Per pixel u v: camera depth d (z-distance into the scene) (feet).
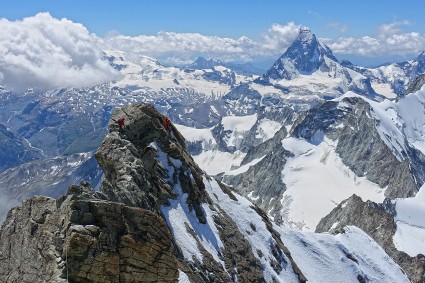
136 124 311.47
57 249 121.80
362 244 471.62
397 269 460.96
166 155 315.17
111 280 120.16
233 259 291.38
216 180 388.98
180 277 216.13
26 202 144.05
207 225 300.20
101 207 125.59
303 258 395.75
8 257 133.90
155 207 256.32
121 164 254.27
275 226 408.26
